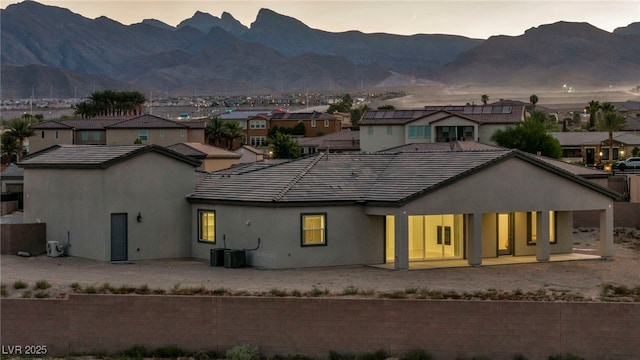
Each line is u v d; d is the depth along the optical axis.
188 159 47.50
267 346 28.95
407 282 38.88
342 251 44.00
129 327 29.66
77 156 47.66
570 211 48.91
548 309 27.86
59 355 29.78
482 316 28.08
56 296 34.50
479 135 110.50
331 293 34.72
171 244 47.12
